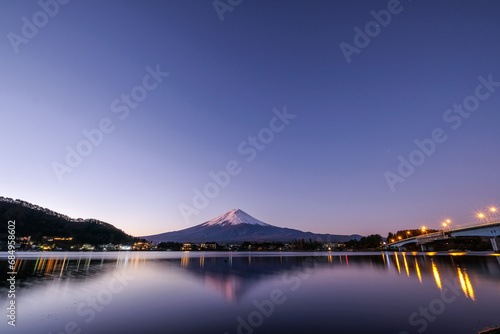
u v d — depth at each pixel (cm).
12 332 1694
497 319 1869
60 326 1802
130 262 8700
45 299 2586
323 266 6725
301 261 9144
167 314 2094
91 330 1730
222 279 4294
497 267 5216
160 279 4266
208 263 8388
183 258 12281
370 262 8006
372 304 2375
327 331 1700
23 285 3378
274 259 10788
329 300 2562
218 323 1866
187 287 3434
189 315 2069
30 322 1884
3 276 4231
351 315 2036
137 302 2506
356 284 3578
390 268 5794
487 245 13638
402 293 2852
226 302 2527
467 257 8706
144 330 1725
